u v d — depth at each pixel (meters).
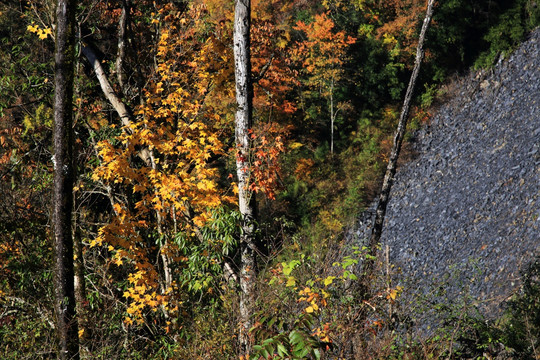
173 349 7.64
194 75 10.22
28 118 11.83
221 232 8.28
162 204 8.83
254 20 14.41
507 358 7.46
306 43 31.23
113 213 11.40
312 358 3.44
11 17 12.03
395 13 34.88
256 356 3.52
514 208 23.11
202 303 8.97
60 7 5.84
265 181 8.59
